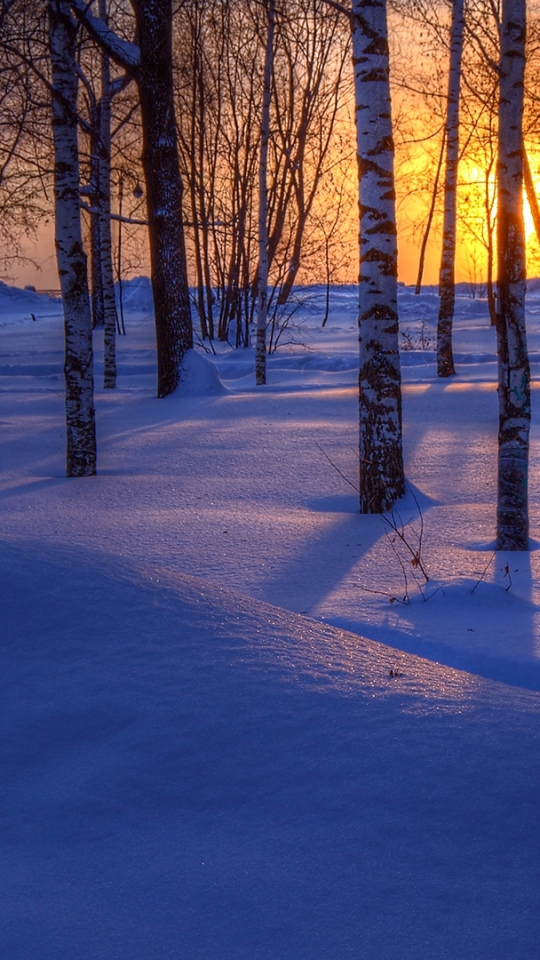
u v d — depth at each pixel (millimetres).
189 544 6375
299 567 5730
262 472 9508
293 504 7969
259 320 19234
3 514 7535
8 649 3574
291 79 26797
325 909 1994
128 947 1903
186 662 3412
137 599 4043
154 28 15945
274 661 3467
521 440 6137
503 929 1906
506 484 6148
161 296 17234
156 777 2635
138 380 22344
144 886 2119
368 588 5219
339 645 3809
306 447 10984
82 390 9539
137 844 2311
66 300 9508
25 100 9656
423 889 2053
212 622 3873
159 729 2900
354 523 7105
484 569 5555
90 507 7832
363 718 2961
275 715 2975
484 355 22516
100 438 12297
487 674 3990
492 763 2646
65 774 2691
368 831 2305
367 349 7598
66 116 9242
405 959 1826
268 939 1904
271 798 2494
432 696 3205
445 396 15422
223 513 7527
